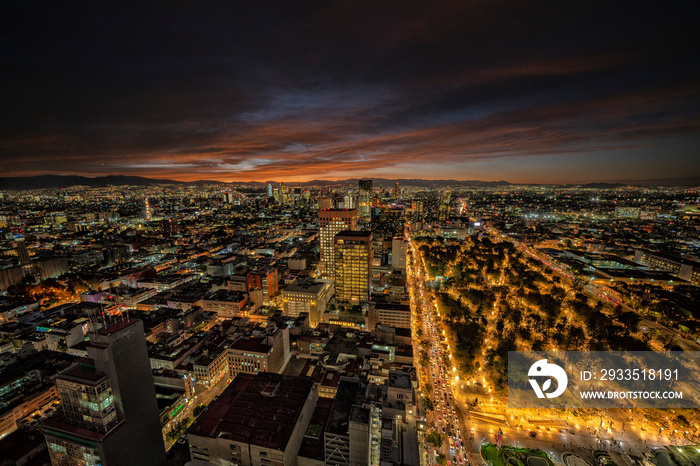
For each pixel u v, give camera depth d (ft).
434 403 583.58
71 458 339.36
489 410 570.05
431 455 473.26
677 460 440.04
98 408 323.57
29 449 440.45
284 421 435.53
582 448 490.90
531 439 507.71
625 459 469.57
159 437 392.68
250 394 488.44
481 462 468.34
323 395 592.60
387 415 447.01
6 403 528.22
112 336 329.52
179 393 579.07
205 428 440.04
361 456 394.32
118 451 338.75
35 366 632.38
